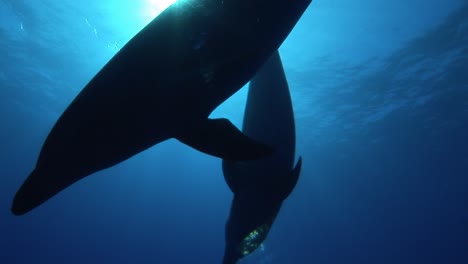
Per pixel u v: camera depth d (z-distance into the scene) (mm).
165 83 2131
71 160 2160
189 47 2111
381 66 19547
